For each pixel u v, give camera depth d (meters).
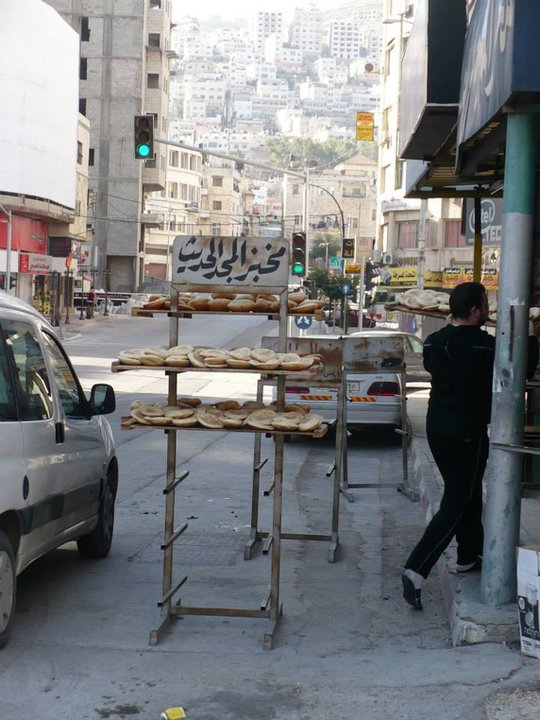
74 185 65.00
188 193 141.38
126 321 68.50
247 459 14.70
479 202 10.20
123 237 93.06
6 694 5.32
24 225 58.88
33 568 8.09
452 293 6.70
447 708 4.94
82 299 71.31
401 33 59.81
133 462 14.06
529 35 5.53
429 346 6.63
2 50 54.06
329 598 7.34
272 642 6.16
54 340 7.66
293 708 5.11
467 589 6.50
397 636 6.40
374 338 12.12
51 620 6.66
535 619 5.46
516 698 4.95
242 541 9.23
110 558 8.47
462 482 6.56
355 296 67.31
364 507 11.19
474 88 6.90
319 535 8.86
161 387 25.88
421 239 45.94
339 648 6.14
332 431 17.52
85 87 91.94
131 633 6.41
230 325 66.56
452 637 6.12
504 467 6.08
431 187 11.24
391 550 9.03
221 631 6.47
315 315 6.52
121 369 6.19
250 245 6.41
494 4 6.18
